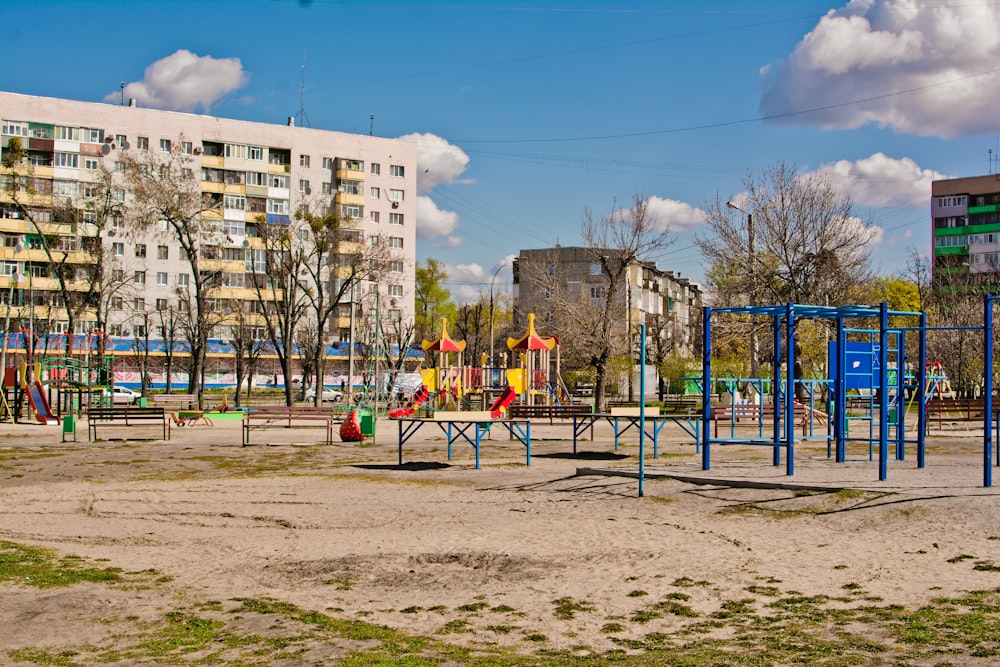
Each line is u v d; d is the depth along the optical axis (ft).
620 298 207.10
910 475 56.44
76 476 70.54
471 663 25.23
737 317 156.87
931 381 115.44
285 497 57.93
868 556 37.47
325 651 26.61
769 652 25.68
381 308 259.80
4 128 254.88
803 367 170.30
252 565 38.86
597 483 58.44
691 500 51.55
